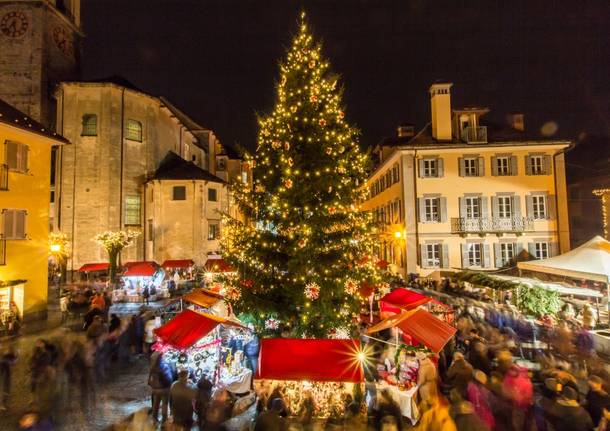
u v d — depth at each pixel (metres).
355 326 13.92
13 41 42.88
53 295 30.22
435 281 27.08
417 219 30.70
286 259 13.42
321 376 7.59
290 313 12.91
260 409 8.88
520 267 17.23
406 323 9.62
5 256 19.59
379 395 9.18
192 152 55.69
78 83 39.75
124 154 41.09
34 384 10.88
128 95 41.62
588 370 9.58
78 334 17.31
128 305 26.12
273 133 13.79
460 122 31.58
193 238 40.53
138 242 41.50
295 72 13.80
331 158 13.26
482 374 8.11
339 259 13.29
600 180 37.19
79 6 49.69
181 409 7.98
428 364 9.35
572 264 15.06
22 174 20.72
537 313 15.50
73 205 39.38
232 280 13.56
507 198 30.67
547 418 7.24
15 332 18.17
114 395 11.12
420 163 31.08
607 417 6.85
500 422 7.59
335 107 13.84
